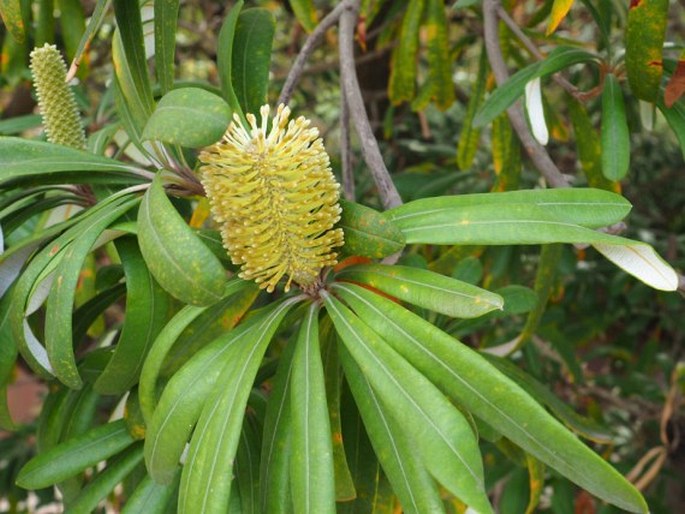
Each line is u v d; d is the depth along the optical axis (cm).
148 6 49
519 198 31
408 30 69
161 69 35
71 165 36
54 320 31
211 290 27
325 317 37
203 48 100
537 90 44
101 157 38
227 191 31
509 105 46
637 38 40
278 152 30
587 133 55
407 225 32
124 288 45
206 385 31
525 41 55
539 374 76
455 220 31
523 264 93
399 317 30
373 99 96
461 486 26
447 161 95
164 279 27
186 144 26
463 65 126
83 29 63
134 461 40
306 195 31
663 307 104
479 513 26
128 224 35
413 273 31
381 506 38
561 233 29
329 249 32
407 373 28
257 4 105
